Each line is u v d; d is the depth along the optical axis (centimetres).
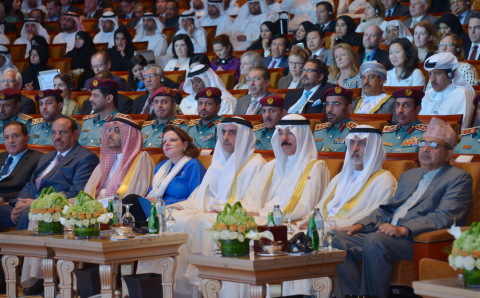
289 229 640
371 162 712
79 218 649
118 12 1936
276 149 779
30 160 948
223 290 701
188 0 1873
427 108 944
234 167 807
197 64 1218
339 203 729
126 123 866
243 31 1580
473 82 1002
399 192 690
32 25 1788
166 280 653
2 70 1531
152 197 829
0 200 917
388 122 878
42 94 1086
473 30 1136
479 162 688
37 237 671
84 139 1067
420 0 1323
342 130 879
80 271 679
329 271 582
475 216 659
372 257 620
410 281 628
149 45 1584
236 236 562
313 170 756
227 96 1127
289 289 680
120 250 626
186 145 852
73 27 1786
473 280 459
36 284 790
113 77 1312
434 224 628
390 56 1060
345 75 1093
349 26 1293
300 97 1033
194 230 746
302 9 1579
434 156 664
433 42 1132
